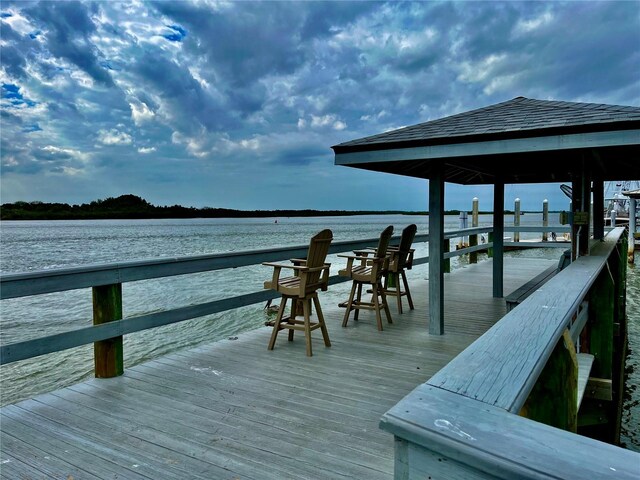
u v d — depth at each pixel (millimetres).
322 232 3398
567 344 1196
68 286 2559
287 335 3959
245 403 2463
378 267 4172
